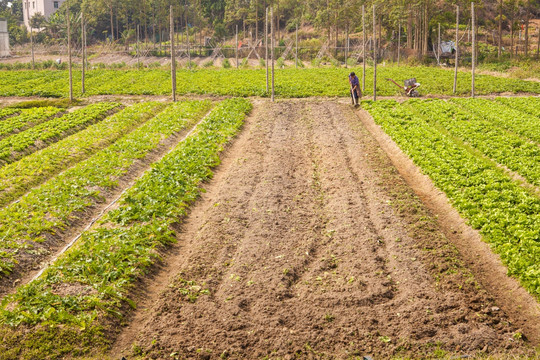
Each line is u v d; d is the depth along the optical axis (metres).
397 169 20.31
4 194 17.81
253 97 38.94
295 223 15.19
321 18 83.25
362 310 10.80
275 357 9.50
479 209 14.88
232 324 10.40
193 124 29.59
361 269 12.38
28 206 15.72
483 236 13.57
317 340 9.94
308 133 26.56
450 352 9.51
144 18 100.81
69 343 9.55
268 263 12.78
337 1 79.75
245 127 28.86
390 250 13.24
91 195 17.19
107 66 69.38
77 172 19.06
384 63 64.81
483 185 16.33
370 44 80.75
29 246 13.19
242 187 18.22
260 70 56.22
